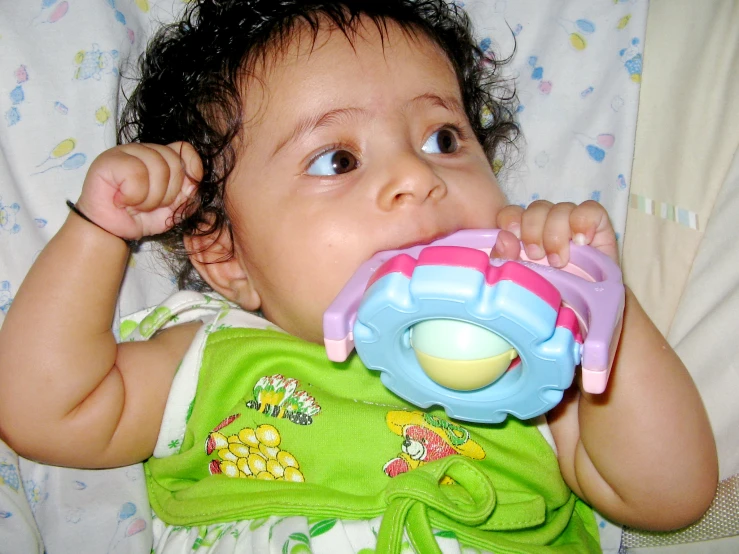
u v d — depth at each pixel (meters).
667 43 1.26
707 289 1.14
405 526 0.96
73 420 1.03
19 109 1.17
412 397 0.84
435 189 0.96
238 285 1.17
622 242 1.24
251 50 1.07
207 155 1.08
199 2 1.23
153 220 1.06
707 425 1.01
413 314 0.74
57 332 1.00
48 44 1.19
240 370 1.10
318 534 0.98
